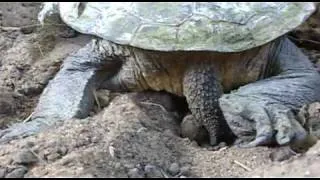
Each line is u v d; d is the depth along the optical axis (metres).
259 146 0.96
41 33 1.26
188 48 0.98
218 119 1.01
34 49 1.23
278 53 1.08
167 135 0.99
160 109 1.05
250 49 1.00
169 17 0.99
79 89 1.08
